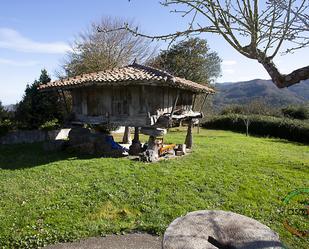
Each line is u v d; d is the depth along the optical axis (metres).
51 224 6.08
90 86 10.91
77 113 12.05
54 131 16.17
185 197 7.55
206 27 2.29
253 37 2.03
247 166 10.89
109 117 11.02
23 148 13.39
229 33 2.13
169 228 3.26
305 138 22.61
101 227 6.07
